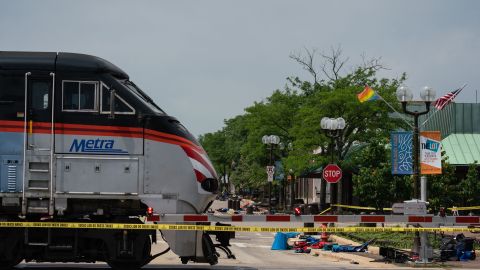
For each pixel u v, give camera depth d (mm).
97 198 21531
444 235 36188
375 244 37406
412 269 25969
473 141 67625
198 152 22188
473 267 26516
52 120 21422
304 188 109375
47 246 21453
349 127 59375
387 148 55688
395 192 42156
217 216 21969
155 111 21891
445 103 39594
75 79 21578
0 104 21391
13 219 21656
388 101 57438
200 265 26797
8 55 21609
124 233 21453
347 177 72688
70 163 21438
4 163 21266
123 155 21594
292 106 72938
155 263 27281
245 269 25156
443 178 42625
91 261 21953
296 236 44312
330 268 25797
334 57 71750
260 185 108875
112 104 21516
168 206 21656
